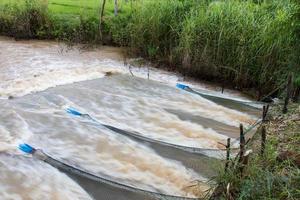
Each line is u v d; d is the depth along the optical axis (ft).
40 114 18.28
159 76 25.03
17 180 13.56
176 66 26.30
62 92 20.92
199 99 21.50
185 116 19.35
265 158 12.51
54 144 15.98
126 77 24.11
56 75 23.40
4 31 31.42
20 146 15.35
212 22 24.75
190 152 15.84
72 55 27.73
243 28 23.84
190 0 28.25
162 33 27.30
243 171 11.79
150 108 19.97
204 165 14.93
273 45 22.33
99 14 31.86
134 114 19.21
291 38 21.08
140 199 12.86
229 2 26.17
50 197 12.86
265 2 26.40
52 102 19.67
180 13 27.55
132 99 20.81
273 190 11.12
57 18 31.50
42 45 29.66
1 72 23.40
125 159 15.29
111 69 25.34
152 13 27.48
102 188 13.30
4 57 26.13
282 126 16.39
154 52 27.22
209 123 18.76
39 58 26.43
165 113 19.52
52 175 13.88
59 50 28.63
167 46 27.20
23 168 14.16
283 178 11.34
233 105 20.97
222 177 11.98
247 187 10.98
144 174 14.44
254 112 20.11
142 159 15.30
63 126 17.35
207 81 24.94
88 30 30.63
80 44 29.99
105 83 22.80
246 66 23.49
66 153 15.44
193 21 25.23
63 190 13.19
